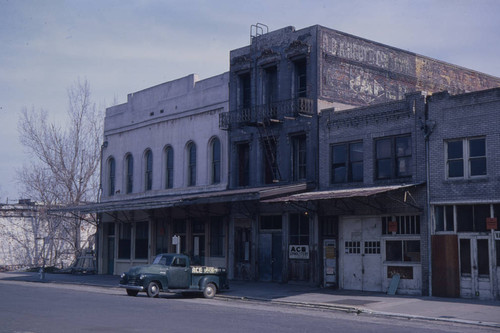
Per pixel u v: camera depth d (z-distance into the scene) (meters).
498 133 20.91
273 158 28.94
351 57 28.88
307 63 27.77
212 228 32.44
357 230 25.20
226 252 30.97
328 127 26.73
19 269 48.69
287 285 27.11
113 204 33.38
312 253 26.64
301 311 18.80
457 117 22.11
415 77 31.94
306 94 27.77
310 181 26.98
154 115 37.78
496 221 20.78
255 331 13.15
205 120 33.62
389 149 24.53
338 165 26.44
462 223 21.78
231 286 26.86
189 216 33.62
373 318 17.33
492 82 36.91
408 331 13.95
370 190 22.86
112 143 41.78
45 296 22.36
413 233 23.25
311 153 27.27
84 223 50.62
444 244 21.97
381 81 30.20
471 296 21.19
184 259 22.94
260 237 29.50
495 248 20.78
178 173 35.38
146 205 31.11
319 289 25.39
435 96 22.86
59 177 47.62
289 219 28.08
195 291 22.91
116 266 39.56
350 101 28.56
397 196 23.42
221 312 17.30
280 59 29.03
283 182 28.34
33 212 51.97
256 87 30.25
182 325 13.98
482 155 21.48
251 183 30.17
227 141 31.88
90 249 49.66
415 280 22.92
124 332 12.73
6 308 17.66
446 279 21.80
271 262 28.83
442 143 22.48
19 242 50.97
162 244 35.84
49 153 48.12
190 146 35.06
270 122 28.81
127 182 40.31
